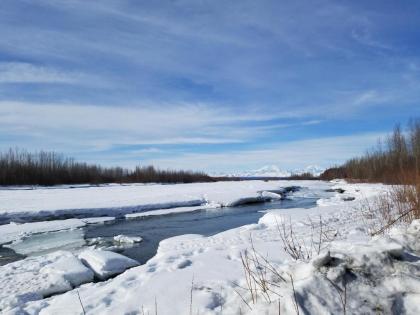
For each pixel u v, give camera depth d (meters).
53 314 4.28
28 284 7.19
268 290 3.38
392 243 3.49
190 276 5.00
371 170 46.31
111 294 4.77
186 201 26.31
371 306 2.82
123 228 16.98
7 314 4.62
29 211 19.53
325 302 2.86
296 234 8.62
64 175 57.75
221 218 19.67
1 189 43.28
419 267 3.15
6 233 15.41
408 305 2.80
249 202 28.38
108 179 63.75
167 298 4.18
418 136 37.84
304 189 42.56
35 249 12.34
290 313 2.80
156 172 68.00
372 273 3.13
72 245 12.94
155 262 6.63
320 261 3.30
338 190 38.75
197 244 8.82
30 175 53.97
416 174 8.20
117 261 8.55
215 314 3.36
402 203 8.68
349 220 10.52
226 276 4.87
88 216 21.12
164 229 16.47
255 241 8.07
